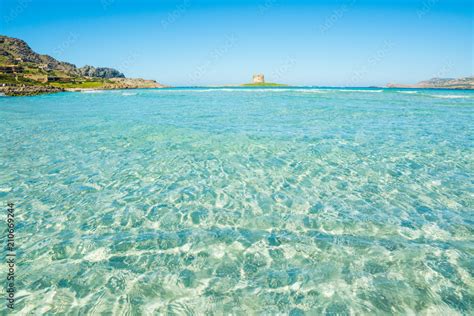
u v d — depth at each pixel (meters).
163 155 12.43
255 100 44.34
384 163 11.23
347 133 16.91
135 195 8.45
